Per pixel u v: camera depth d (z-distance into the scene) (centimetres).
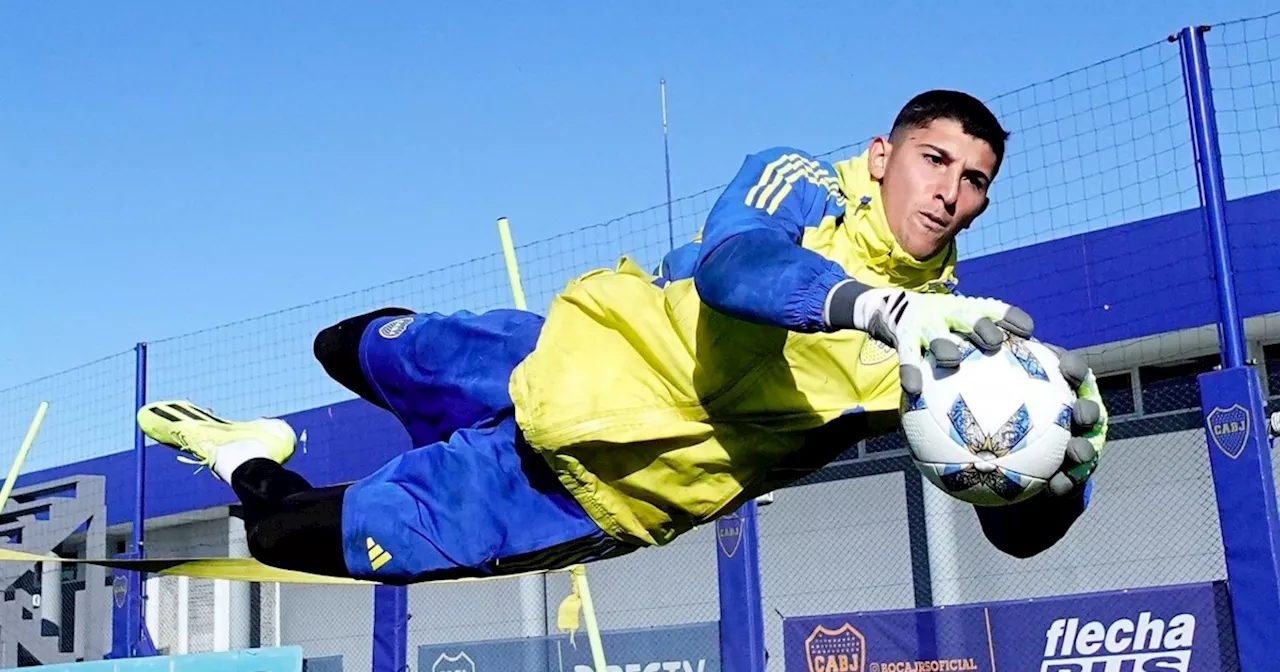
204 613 1353
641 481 272
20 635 1101
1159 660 642
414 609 1212
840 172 262
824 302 207
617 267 287
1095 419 212
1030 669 684
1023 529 287
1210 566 845
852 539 998
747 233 225
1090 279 791
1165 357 843
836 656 754
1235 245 749
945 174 249
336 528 305
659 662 847
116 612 999
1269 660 557
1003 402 208
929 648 721
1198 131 593
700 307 254
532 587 1128
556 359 270
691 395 262
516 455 292
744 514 765
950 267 267
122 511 1284
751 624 755
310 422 1150
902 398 218
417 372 319
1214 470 579
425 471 299
